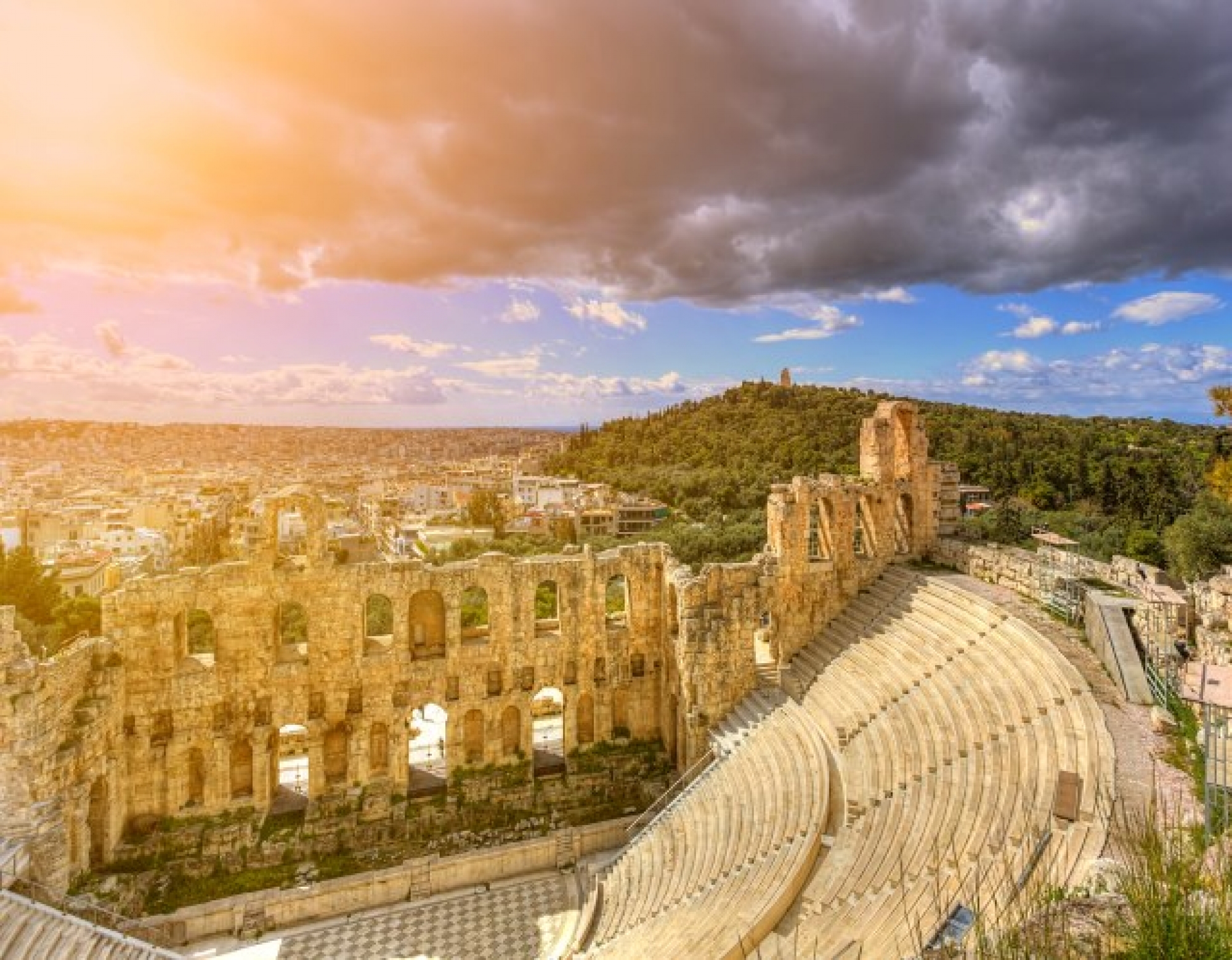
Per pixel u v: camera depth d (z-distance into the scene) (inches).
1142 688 1305.4
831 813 1403.8
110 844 1596.9
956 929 908.0
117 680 1637.6
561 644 2012.8
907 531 2298.2
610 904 1524.4
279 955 1465.3
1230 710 957.2
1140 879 508.1
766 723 1815.9
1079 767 1126.4
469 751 2032.5
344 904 1596.9
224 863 1641.2
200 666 1759.4
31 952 1205.1
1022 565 1871.3
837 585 2130.9
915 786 1336.1
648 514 5462.6
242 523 5088.6
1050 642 1526.8
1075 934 514.6
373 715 1851.6
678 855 1555.1
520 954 1471.5
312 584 1811.0
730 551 3951.8
